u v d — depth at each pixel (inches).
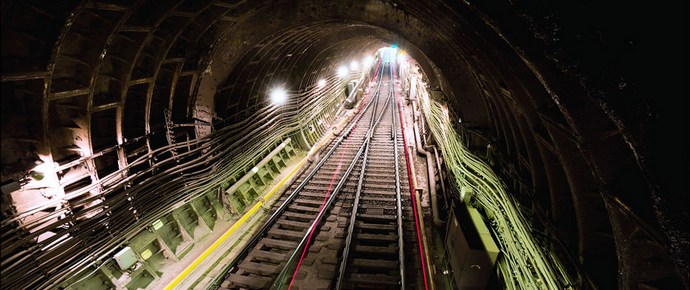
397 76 1737.2
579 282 128.8
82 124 184.5
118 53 195.5
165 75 255.1
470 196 262.2
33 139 157.9
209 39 276.7
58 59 160.9
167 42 223.9
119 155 215.3
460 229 223.9
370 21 323.3
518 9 95.1
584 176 119.3
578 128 98.8
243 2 257.3
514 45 113.0
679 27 63.1
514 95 155.3
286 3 316.5
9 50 132.8
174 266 259.9
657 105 68.1
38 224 162.6
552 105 128.5
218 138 324.5
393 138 641.6
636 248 90.6
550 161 149.2
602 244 121.5
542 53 103.7
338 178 449.7
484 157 289.0
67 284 194.1
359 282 246.4
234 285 246.4
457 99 312.5
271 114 439.5
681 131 64.9
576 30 82.0
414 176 440.1
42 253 170.4
